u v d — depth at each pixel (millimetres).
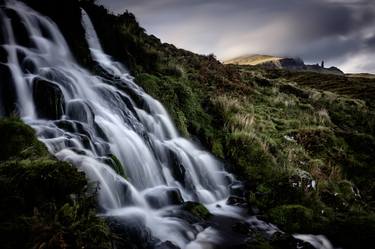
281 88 22125
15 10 9867
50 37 10414
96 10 13562
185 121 11711
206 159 10281
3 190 4457
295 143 12969
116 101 9719
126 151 8148
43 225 4098
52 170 4895
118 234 5203
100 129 8117
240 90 17062
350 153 14055
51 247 3900
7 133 5863
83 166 6039
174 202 7535
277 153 11625
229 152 11172
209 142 11312
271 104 17141
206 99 13852
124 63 12625
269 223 7918
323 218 8320
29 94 7926
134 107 10109
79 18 11773
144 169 8344
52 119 7637
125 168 7859
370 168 13164
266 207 8656
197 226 6852
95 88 9586
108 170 6535
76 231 4203
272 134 13164
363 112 22156
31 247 3896
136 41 14133
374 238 7488
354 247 7418
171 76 14047
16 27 9594
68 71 9531
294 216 8109
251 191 9203
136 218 5820
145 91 11492
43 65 9242
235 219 7793
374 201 11117
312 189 9516
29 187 4637
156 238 5941
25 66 8758
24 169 4812
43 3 11125
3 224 4109
